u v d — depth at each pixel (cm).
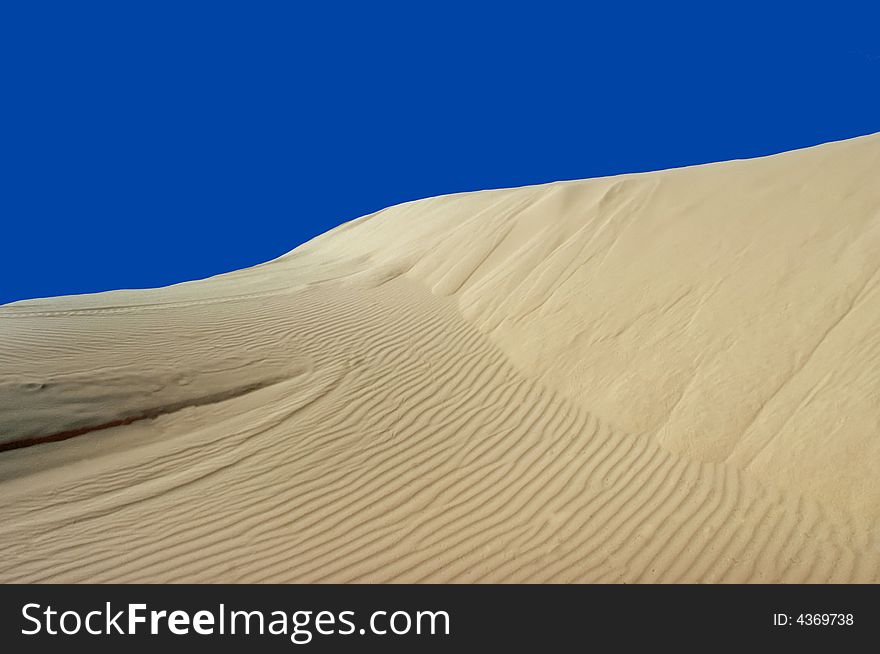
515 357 677
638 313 646
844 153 764
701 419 493
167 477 512
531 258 869
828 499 401
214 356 720
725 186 811
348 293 1028
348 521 449
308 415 609
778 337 525
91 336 740
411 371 688
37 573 395
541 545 412
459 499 470
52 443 540
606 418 543
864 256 561
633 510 436
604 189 975
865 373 454
